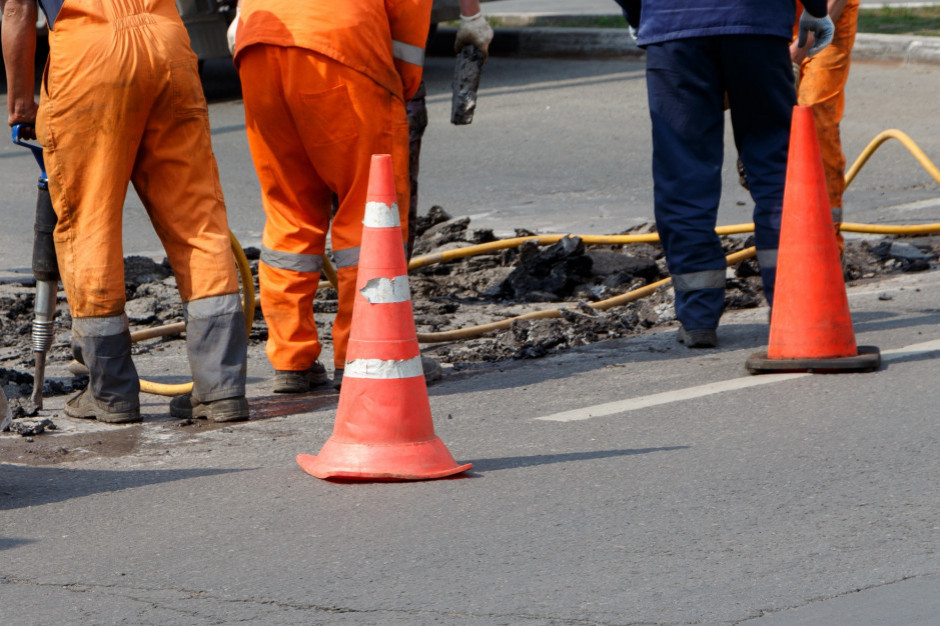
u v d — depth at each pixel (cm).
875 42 5184
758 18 1766
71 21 1489
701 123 1825
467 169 3600
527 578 1012
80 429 1545
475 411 1554
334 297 2298
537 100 4731
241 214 3123
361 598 986
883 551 1041
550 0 8325
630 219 2872
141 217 3086
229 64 5862
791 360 1625
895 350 1712
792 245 1631
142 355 1989
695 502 1175
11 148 4147
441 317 2153
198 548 1112
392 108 1630
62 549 1123
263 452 1412
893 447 1308
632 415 1485
